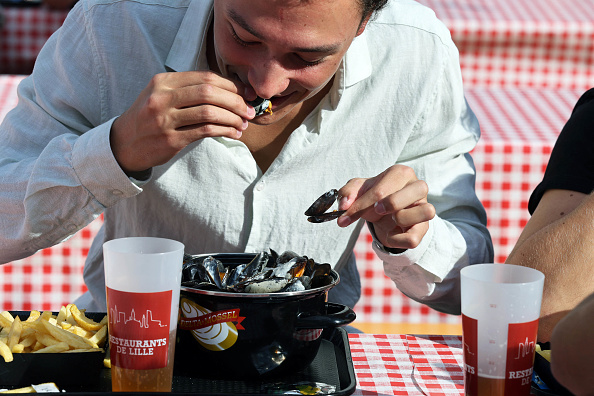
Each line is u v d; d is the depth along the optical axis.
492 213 2.94
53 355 1.11
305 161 1.69
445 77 1.76
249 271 1.26
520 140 2.90
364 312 3.04
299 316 1.16
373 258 2.99
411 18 1.74
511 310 0.98
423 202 1.40
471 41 4.37
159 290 1.01
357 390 1.23
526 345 1.00
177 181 1.66
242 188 1.69
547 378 1.15
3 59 4.61
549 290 1.36
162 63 1.63
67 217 1.48
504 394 1.00
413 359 1.37
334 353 1.35
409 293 1.75
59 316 1.24
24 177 1.51
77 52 1.65
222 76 1.40
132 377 1.03
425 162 1.84
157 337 1.03
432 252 1.63
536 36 4.36
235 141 1.64
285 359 1.19
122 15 1.63
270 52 1.21
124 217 1.79
